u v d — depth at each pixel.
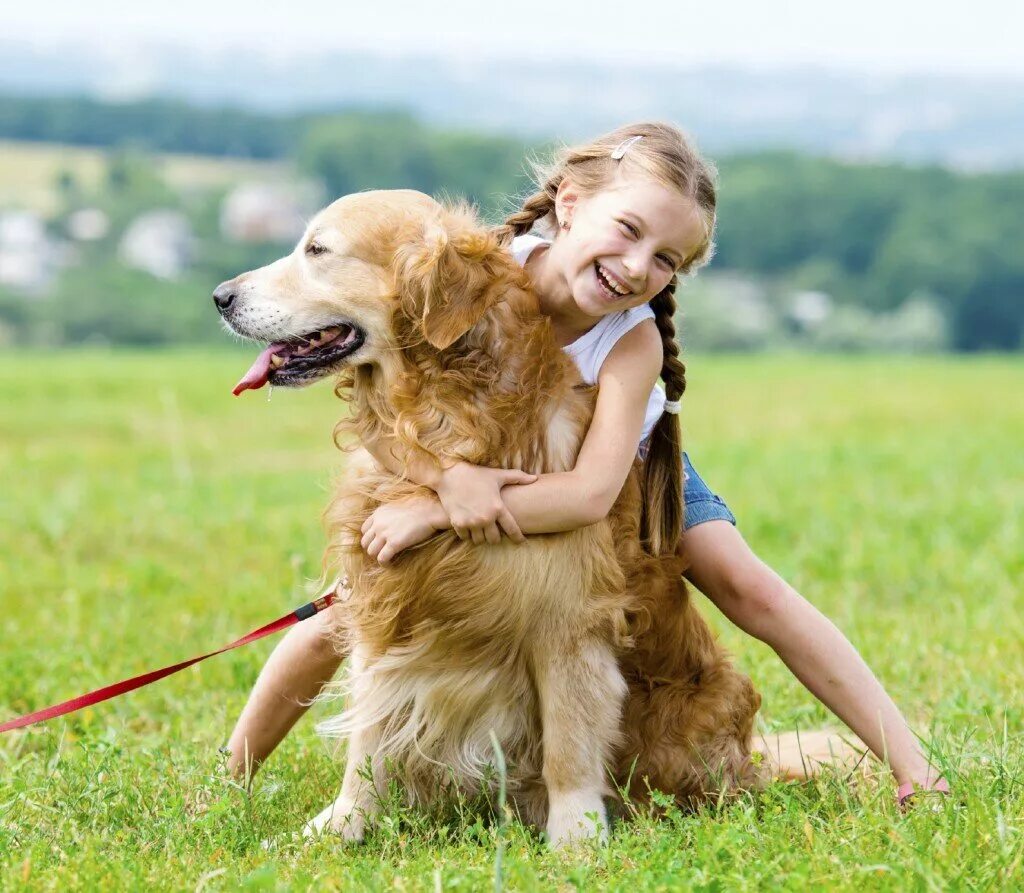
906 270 82.25
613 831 4.40
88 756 4.84
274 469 15.98
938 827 3.92
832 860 3.68
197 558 9.59
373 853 4.26
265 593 8.03
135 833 4.27
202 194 102.75
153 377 30.81
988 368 42.84
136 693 6.14
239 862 4.01
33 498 12.58
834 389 31.28
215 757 4.78
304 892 3.64
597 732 4.29
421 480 4.24
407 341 4.28
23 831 4.30
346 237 4.33
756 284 84.44
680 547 4.73
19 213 96.25
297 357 4.42
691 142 4.44
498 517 4.11
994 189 87.19
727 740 4.61
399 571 4.27
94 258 87.25
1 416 22.11
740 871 3.66
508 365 4.25
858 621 7.14
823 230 86.25
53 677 6.30
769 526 10.44
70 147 139.75
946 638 6.64
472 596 4.20
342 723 4.75
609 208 4.21
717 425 22.06
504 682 4.38
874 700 4.60
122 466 16.06
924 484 13.51
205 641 7.04
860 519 10.95
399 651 4.35
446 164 96.94
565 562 4.20
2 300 73.38
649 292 4.29
